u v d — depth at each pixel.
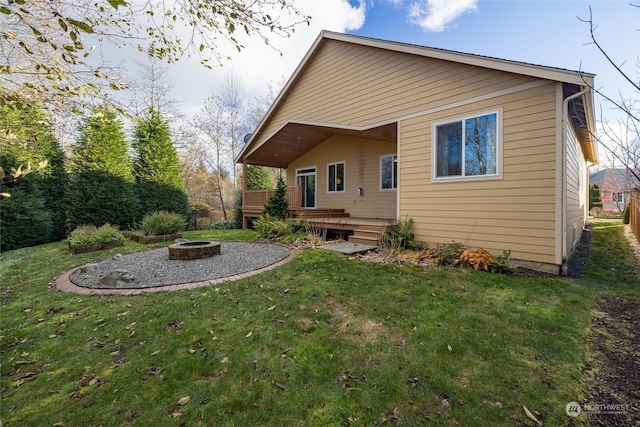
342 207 11.42
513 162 5.30
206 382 2.19
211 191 23.19
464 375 2.23
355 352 2.55
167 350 2.62
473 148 5.80
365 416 1.85
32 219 9.76
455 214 6.06
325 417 1.85
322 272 4.89
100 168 11.18
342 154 11.44
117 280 4.63
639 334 2.84
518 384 2.13
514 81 5.28
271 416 1.86
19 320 3.38
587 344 2.68
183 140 20.64
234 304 3.64
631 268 5.40
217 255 6.57
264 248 7.38
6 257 7.32
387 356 2.49
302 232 9.02
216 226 15.64
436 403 1.96
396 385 2.13
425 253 6.07
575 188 7.64
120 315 3.39
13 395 2.12
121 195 11.66
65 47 2.22
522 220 5.22
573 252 7.00
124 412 1.92
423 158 6.56
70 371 2.38
